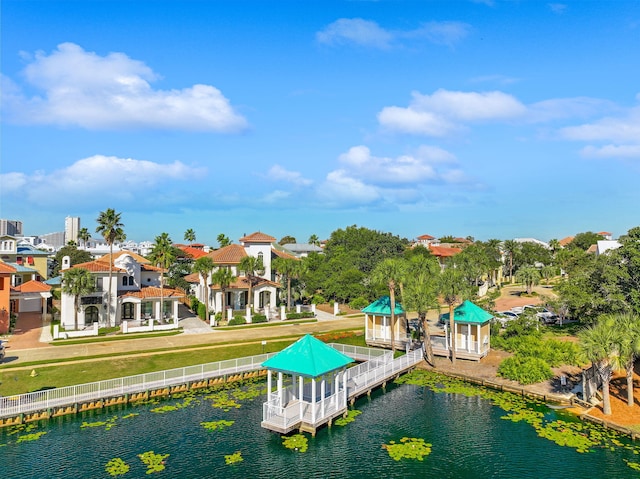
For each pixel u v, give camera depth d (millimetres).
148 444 29156
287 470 26094
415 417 33594
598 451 27547
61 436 30234
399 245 121500
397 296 54625
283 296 81688
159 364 44344
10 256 94562
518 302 82188
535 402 35938
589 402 34219
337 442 29641
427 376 43781
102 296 62875
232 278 68125
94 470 25797
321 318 71875
